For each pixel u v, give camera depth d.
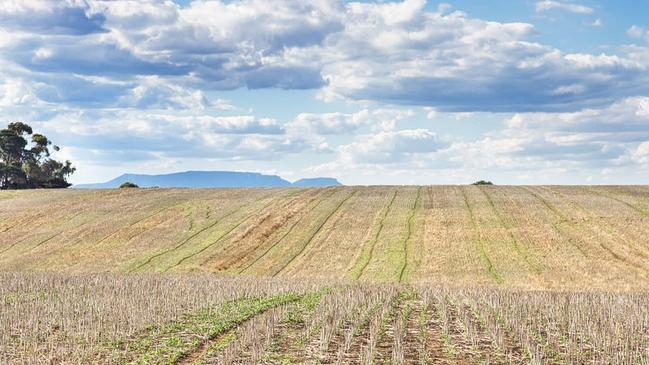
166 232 63.56
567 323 23.64
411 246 55.56
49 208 75.62
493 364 18.44
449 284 42.06
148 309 25.52
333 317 24.44
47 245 60.47
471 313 26.11
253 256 54.81
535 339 21.16
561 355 19.30
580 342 20.83
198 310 26.28
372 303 27.78
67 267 52.84
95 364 18.33
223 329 23.06
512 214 64.81
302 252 55.34
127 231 64.38
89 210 73.81
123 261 54.34
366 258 52.62
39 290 32.66
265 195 78.94
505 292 32.62
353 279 46.50
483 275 46.59
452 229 60.25
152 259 54.69
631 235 56.25
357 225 63.00
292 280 39.69
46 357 18.92
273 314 24.88
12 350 19.84
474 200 72.06
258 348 19.64
